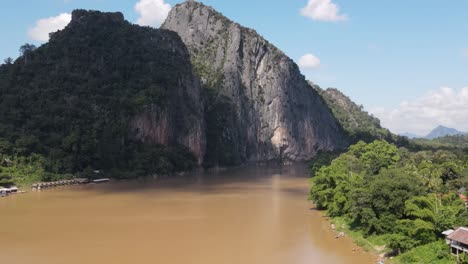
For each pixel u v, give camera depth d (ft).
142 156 578.66
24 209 318.45
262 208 328.70
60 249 216.95
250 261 198.90
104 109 582.76
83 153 514.27
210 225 270.05
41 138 508.94
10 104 534.78
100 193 405.59
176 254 209.67
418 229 190.39
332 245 222.07
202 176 593.42
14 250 215.10
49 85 582.76
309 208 328.29
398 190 219.82
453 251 175.94
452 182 323.98
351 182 278.05
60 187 445.78
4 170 437.17
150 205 340.39
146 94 632.79
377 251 204.33
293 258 201.87
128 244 226.58
